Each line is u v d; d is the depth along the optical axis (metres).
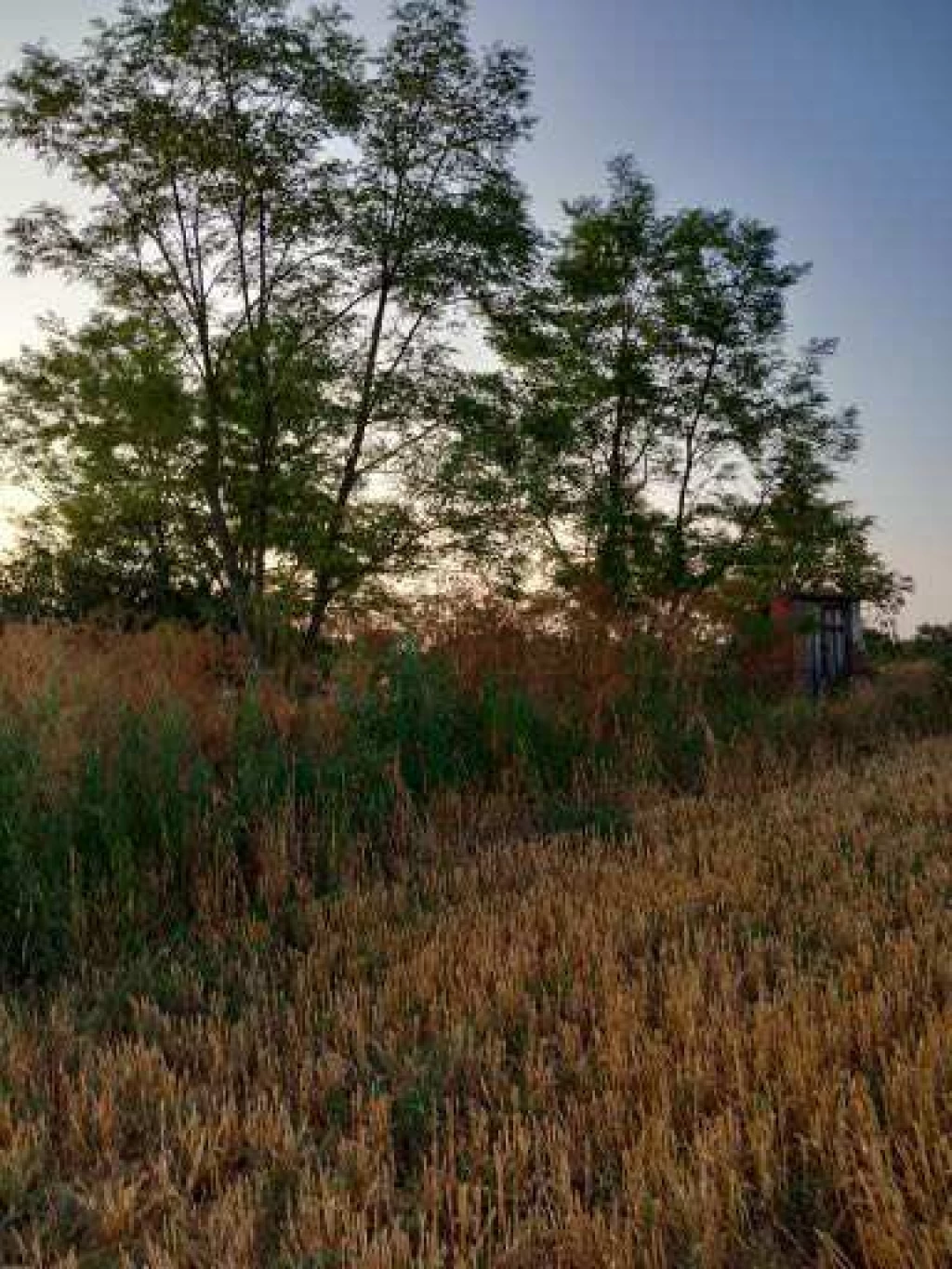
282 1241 2.44
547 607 9.84
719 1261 2.26
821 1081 2.90
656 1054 3.17
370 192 18.58
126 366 19.05
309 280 18.75
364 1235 2.38
